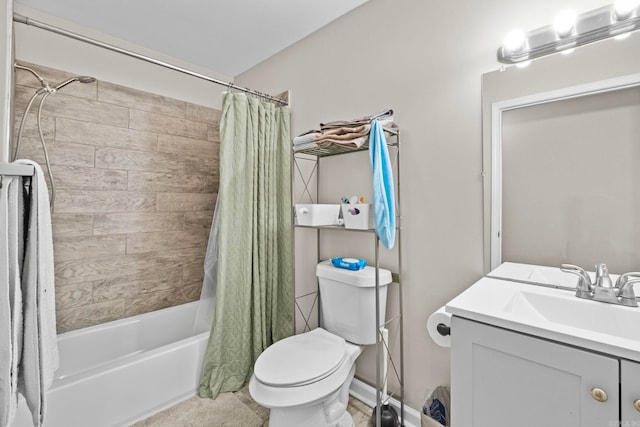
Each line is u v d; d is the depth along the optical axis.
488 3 1.26
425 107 1.45
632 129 0.97
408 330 1.54
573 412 0.69
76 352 1.79
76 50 1.86
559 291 1.04
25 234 0.79
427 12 1.44
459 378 0.87
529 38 1.13
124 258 2.08
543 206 1.14
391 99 1.58
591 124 1.04
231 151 1.85
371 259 1.71
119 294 2.06
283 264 2.08
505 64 1.21
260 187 1.96
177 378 1.70
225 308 1.84
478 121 1.29
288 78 2.14
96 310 1.97
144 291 2.18
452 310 0.88
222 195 1.79
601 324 0.90
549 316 0.99
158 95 2.22
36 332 0.79
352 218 1.46
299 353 1.42
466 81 1.32
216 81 1.76
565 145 1.09
